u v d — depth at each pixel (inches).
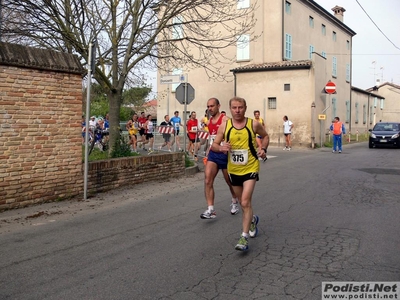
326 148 994.1
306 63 992.9
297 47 1254.9
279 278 181.9
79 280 181.2
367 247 223.9
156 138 870.4
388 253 213.8
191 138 680.4
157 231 261.0
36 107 325.7
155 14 494.6
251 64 1095.0
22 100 316.5
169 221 286.5
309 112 997.8
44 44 457.7
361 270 190.9
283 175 502.6
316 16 1387.8
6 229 265.7
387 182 445.1
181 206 335.9
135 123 767.1
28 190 323.6
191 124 676.1
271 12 1168.8
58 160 343.6
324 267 194.9
